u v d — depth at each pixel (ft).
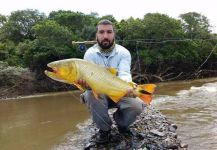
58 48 109.09
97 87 15.06
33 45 110.11
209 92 59.72
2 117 44.93
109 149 22.30
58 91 96.27
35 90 97.96
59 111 46.26
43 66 106.63
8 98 84.79
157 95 58.44
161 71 123.75
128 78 20.71
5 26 136.15
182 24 147.84
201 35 145.59
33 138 29.66
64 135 29.04
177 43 127.75
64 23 124.06
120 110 22.20
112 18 130.82
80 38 114.83
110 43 21.39
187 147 23.35
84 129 29.81
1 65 100.58
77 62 14.56
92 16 132.57
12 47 121.49
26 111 49.85
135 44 123.44
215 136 26.13
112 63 21.68
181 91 65.51
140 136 23.36
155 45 126.21
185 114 36.81
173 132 26.21
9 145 28.04
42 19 136.77
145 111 30.89
